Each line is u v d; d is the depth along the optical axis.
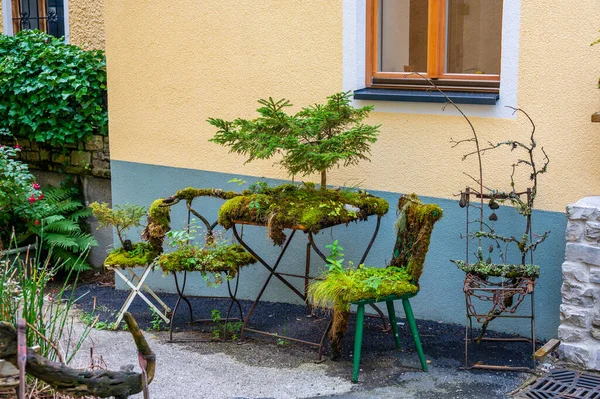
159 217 5.56
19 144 7.93
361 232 5.75
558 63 4.84
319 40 5.71
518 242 4.83
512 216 5.12
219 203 6.37
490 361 4.85
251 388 4.58
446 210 5.36
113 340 5.48
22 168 6.96
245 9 6.03
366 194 5.20
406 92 5.42
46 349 3.80
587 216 4.51
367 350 5.12
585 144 4.81
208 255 5.37
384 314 5.76
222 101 6.26
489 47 5.24
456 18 5.32
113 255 5.71
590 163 4.81
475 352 5.00
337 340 4.91
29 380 3.47
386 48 5.56
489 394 4.38
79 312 6.19
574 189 4.89
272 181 6.07
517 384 4.50
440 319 5.54
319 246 5.96
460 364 4.83
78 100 7.30
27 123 7.43
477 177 5.21
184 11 6.35
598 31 4.69
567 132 4.87
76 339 5.43
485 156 5.17
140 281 5.68
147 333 5.64
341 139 4.80
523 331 5.22
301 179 5.95
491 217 4.91
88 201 7.56
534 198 4.95
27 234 7.32
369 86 5.62
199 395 4.49
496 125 5.11
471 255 5.32
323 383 4.61
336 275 4.68
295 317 5.87
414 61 5.46
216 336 5.49
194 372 4.85
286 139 4.72
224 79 6.22
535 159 5.00
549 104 4.91
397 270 4.79
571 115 4.84
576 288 4.60
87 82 7.27
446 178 5.33
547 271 5.05
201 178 6.45
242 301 6.37
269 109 4.91
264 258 6.23
